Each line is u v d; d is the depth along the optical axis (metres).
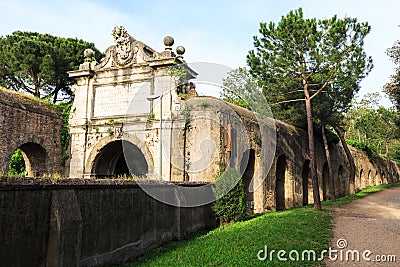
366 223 13.04
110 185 8.17
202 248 9.34
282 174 21.38
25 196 6.15
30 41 26.77
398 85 16.48
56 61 28.33
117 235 8.36
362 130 48.41
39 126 18.77
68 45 29.17
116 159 20.06
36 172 19.53
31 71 27.58
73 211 6.88
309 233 10.80
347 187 32.22
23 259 6.02
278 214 15.90
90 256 7.41
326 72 17.53
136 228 9.15
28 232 6.15
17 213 5.97
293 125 23.31
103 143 18.59
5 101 16.86
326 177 27.70
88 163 18.75
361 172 37.22
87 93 19.50
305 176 24.91
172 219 11.04
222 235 10.85
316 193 17.58
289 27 16.69
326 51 16.84
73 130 19.33
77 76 19.62
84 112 19.28
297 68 17.31
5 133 16.77
